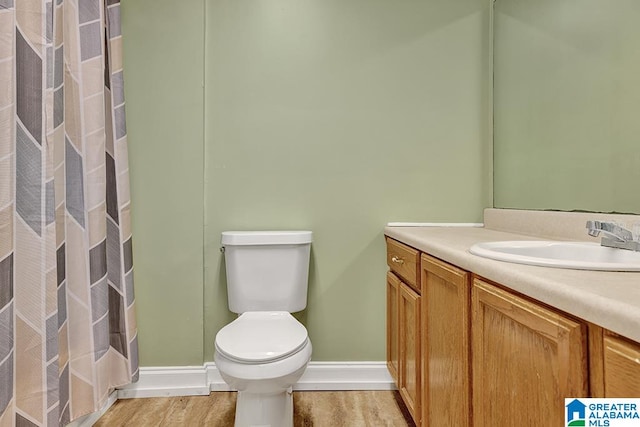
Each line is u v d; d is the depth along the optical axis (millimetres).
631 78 1185
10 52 1104
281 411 1462
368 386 2029
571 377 626
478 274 954
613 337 558
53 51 1238
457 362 1109
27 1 1177
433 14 2061
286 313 1759
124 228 1765
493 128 2053
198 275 1981
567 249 1229
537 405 732
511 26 1878
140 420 1725
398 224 2057
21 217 1161
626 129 1206
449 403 1172
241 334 1495
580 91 1415
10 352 1094
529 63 1738
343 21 2047
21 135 1163
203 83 1987
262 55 2025
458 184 2064
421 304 1433
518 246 1242
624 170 1215
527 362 770
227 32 2016
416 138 2064
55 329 1219
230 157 2018
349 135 2049
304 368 1410
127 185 1789
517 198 1837
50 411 1195
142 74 1951
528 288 734
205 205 2012
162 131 1964
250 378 1298
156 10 1960
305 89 2039
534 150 1705
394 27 2055
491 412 923
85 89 1535
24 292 1158
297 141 2039
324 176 2045
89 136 1550
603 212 1302
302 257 1864
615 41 1248
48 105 1213
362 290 2053
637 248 993
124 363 1757
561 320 654
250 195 2025
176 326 1974
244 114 2023
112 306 1750
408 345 1610
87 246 1529
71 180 1485
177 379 1963
